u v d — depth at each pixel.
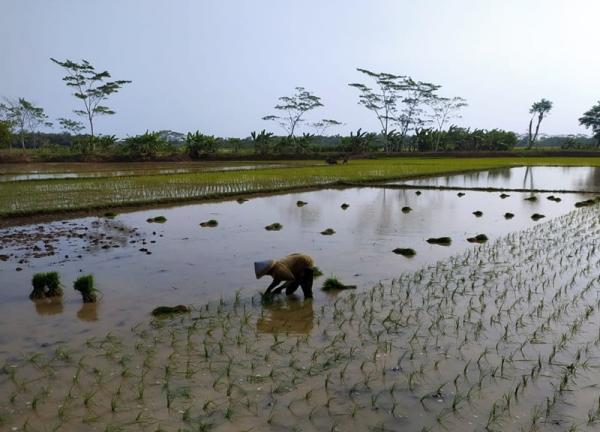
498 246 11.96
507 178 32.38
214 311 7.53
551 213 17.83
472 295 8.23
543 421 4.59
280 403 4.88
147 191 22.28
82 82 59.50
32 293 8.20
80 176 30.44
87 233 13.73
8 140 53.69
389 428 4.48
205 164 48.91
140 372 5.53
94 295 8.05
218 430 4.43
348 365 5.68
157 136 55.69
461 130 78.38
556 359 5.82
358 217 16.84
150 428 4.47
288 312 7.48
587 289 8.52
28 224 15.16
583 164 46.31
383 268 10.10
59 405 4.86
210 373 5.49
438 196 22.91
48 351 6.12
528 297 8.08
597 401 4.93
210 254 11.34
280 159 59.06
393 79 71.94
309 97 80.88
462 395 5.02
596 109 85.56
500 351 6.05
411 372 5.51
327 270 9.96
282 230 14.45
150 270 9.93
